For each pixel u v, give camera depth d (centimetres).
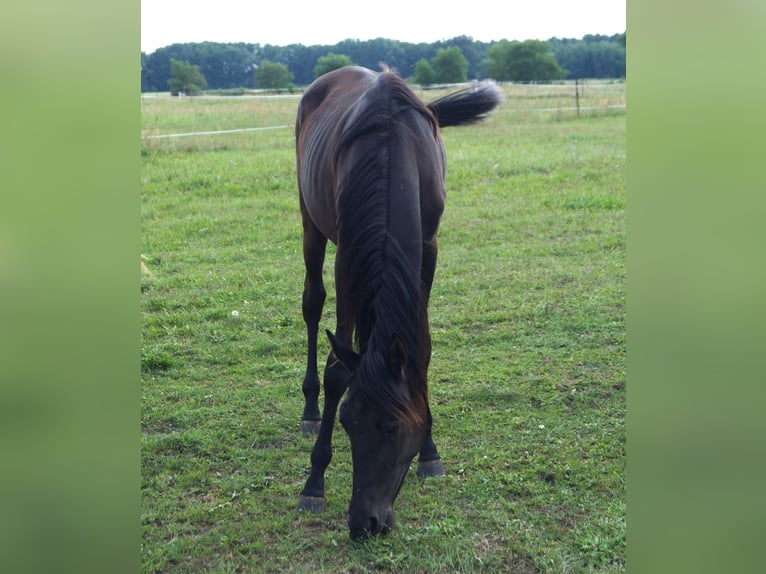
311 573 284
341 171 317
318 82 425
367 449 264
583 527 306
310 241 402
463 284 582
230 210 834
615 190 844
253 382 457
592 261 628
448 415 404
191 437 388
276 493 343
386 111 314
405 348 263
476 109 399
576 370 448
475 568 284
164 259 677
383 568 287
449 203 813
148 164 1041
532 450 368
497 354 473
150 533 311
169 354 494
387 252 278
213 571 287
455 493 335
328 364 320
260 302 572
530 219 747
